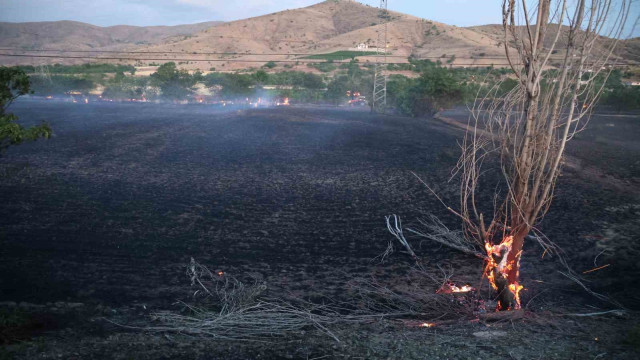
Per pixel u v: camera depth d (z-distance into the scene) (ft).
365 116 172.76
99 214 50.03
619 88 180.34
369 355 18.13
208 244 41.55
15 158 80.89
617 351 17.83
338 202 57.21
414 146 101.76
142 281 32.78
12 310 25.88
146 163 80.33
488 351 18.12
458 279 32.78
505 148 21.95
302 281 33.22
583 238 42.01
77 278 33.06
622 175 71.56
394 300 29.01
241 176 71.77
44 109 178.91
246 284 32.45
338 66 467.52
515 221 22.82
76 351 18.99
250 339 21.03
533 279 32.76
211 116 165.99
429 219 49.83
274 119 157.17
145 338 21.40
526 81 20.04
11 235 42.09
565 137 20.26
